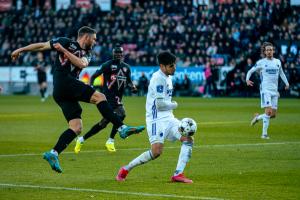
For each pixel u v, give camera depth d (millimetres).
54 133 47531
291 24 102500
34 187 25156
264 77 45688
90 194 23672
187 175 27984
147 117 26531
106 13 116875
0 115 65312
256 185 25469
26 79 112562
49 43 26312
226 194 23562
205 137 44156
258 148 37875
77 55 26578
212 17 106875
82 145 40094
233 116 63219
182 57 103688
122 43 107188
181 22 108000
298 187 25047
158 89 26031
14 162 32188
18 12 120562
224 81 101062
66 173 28797
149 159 26438
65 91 26484
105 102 26266
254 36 102562
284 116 62938
